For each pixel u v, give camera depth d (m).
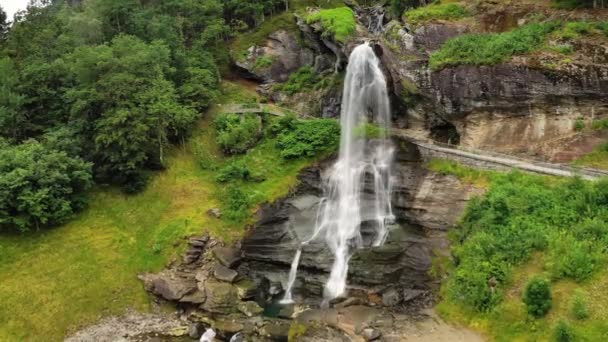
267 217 40.38
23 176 35.72
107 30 50.50
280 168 44.44
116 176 41.53
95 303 33.66
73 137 41.56
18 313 32.25
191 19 57.28
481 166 38.09
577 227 29.23
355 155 44.59
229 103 52.78
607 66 35.66
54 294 33.53
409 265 34.59
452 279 31.31
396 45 45.59
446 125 44.78
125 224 39.22
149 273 35.94
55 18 54.38
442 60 41.47
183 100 47.91
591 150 36.38
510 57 38.69
